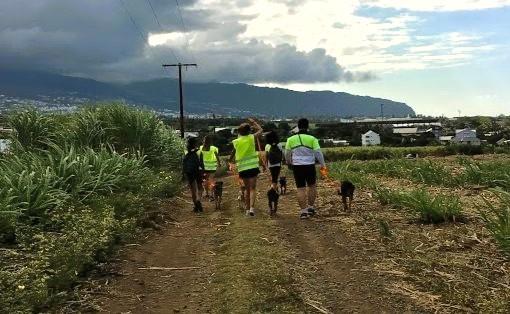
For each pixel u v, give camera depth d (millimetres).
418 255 7344
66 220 8820
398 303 5789
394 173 17344
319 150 10656
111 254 8109
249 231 9383
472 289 5980
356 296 6047
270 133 12055
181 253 8531
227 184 22328
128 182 13188
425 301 5793
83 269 7051
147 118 19031
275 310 5535
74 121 16938
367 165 21109
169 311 5820
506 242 7043
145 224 10594
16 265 6859
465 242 7758
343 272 6922
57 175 10938
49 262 6672
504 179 12633
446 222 9070
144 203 12016
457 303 5660
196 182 13391
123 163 14336
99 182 11625
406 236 8398
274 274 6602
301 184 10633
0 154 13680
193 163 13172
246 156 11266
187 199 16281
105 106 18547
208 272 7262
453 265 6824
